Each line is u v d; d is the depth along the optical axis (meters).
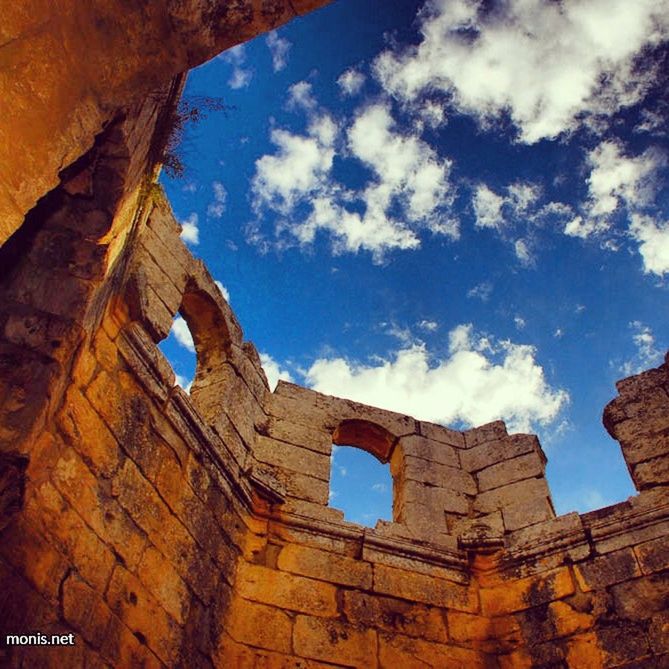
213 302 11.20
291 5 4.38
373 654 9.22
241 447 10.70
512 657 9.47
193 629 7.97
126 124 6.57
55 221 6.83
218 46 4.41
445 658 9.45
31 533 6.05
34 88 3.74
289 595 9.45
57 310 6.41
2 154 3.66
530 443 12.34
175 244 10.57
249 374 11.71
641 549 9.77
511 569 10.41
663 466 10.64
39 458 6.30
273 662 8.68
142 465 8.00
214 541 8.98
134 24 4.08
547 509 11.16
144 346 8.67
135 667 6.83
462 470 12.34
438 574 10.43
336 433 12.50
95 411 7.48
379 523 10.92
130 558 7.30
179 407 9.05
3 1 3.49
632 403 11.73
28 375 6.00
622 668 8.73
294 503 10.66
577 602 9.61
